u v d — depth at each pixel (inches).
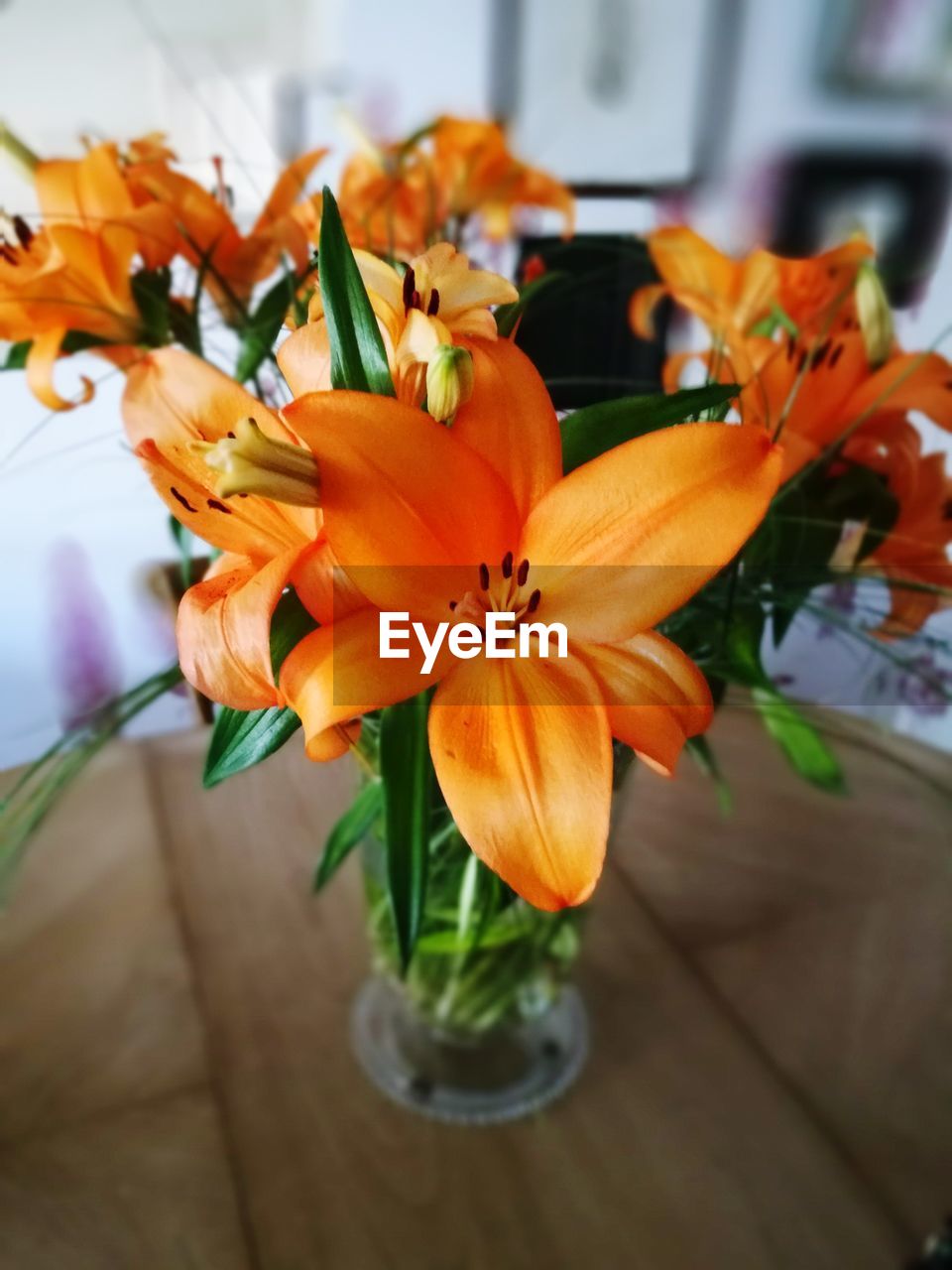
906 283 25.4
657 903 25.3
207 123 27.8
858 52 34.2
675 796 29.1
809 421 15.9
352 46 35.0
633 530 10.5
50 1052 21.0
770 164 36.1
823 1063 21.4
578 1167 19.2
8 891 23.6
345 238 10.6
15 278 15.6
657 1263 17.7
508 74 38.0
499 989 19.5
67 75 27.2
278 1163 19.1
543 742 10.6
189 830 26.6
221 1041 21.4
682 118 36.7
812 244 29.3
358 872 25.0
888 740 29.9
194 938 23.7
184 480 12.0
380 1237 17.9
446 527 10.6
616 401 11.7
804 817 28.3
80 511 20.5
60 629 19.3
